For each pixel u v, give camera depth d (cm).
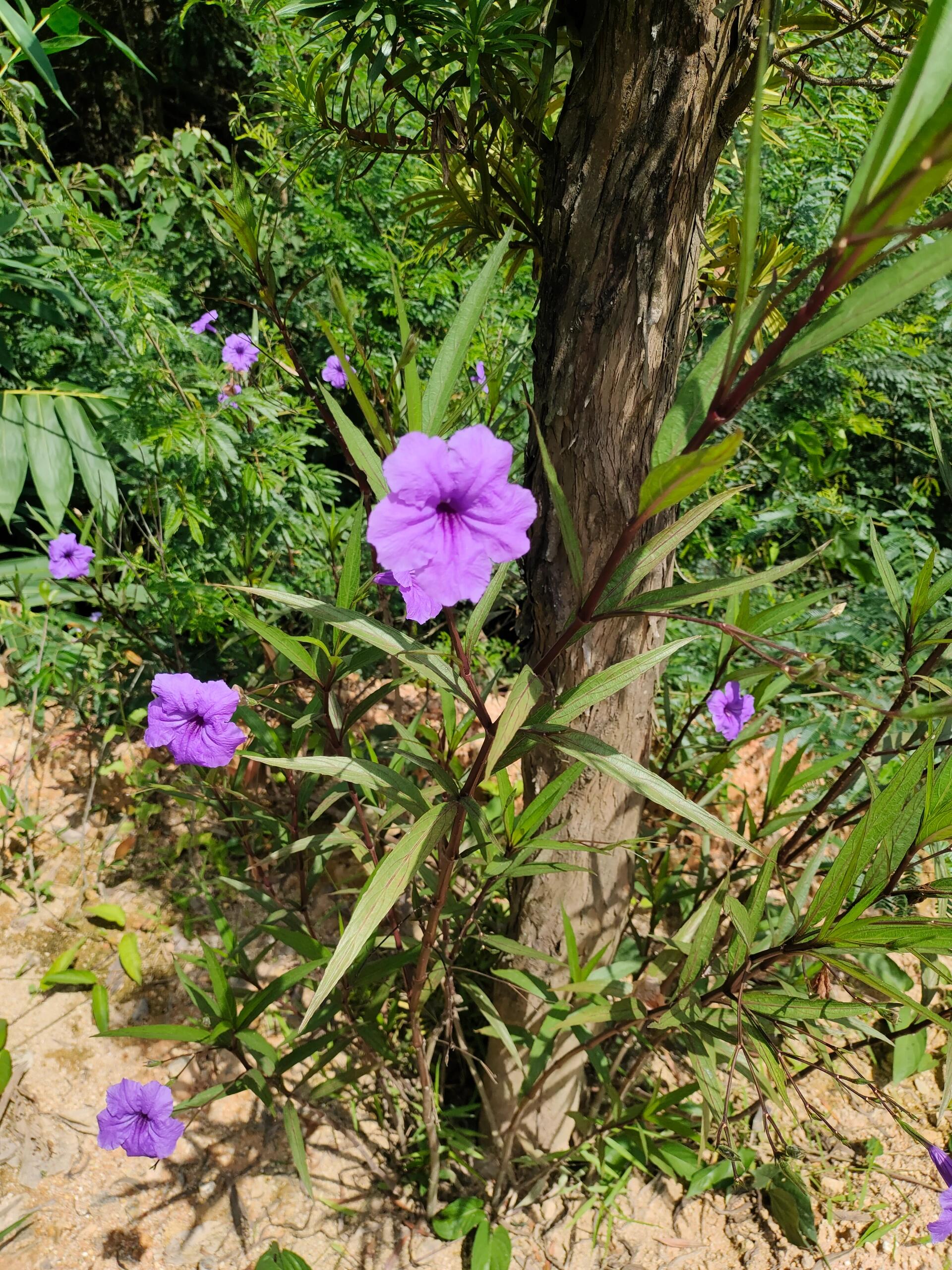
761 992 48
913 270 26
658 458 31
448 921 61
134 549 110
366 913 36
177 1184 67
